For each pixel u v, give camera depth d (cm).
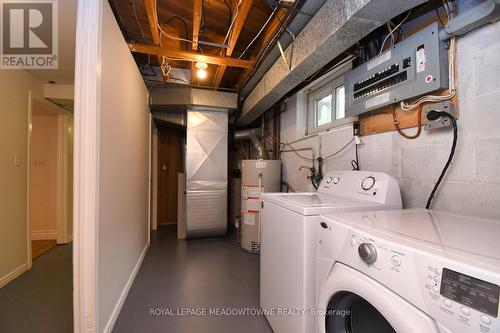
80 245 130
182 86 342
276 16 180
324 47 156
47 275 243
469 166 115
